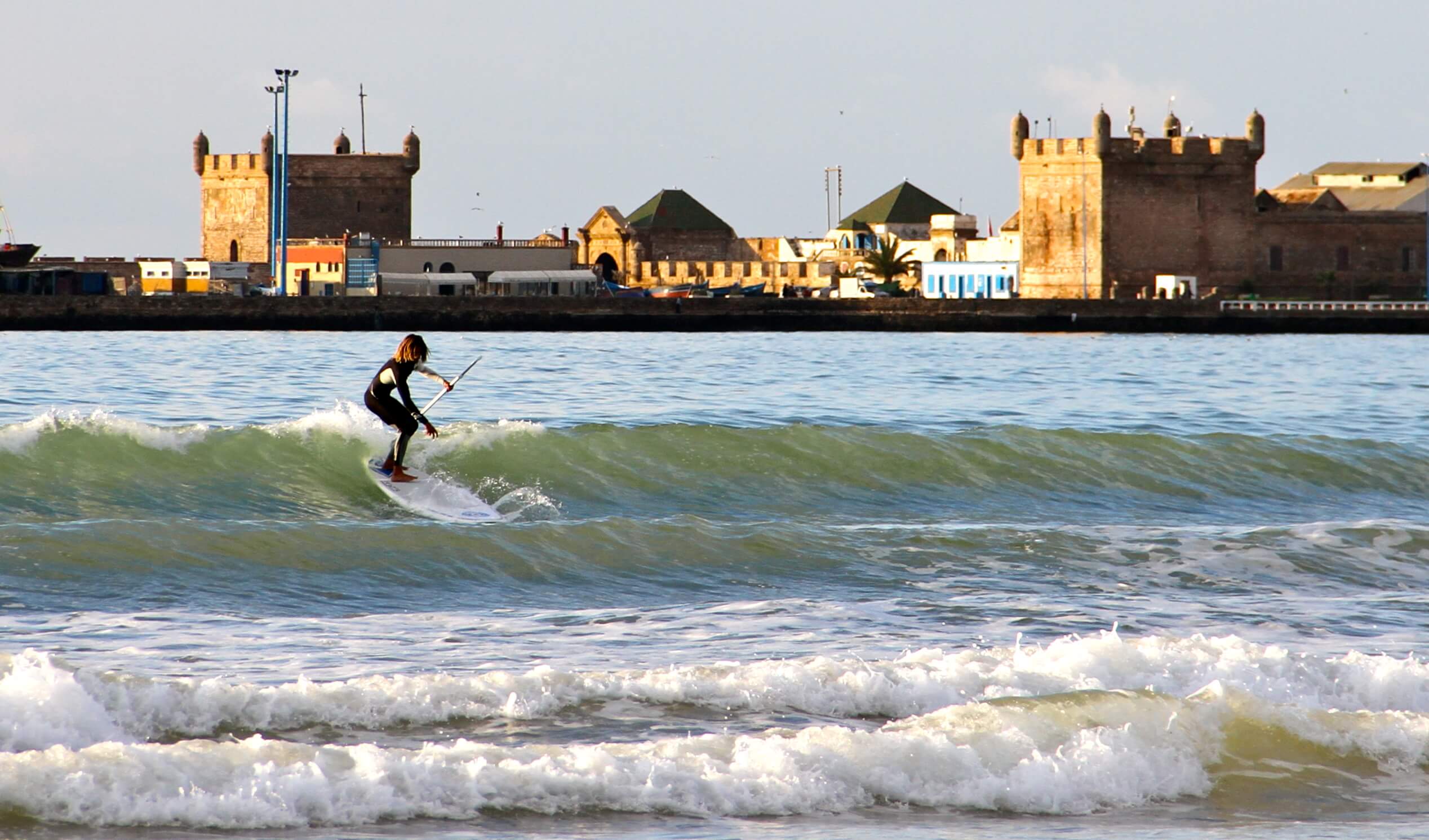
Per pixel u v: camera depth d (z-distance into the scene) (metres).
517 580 65.19
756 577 67.12
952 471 95.06
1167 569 70.69
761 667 48.75
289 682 48.19
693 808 39.75
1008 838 38.78
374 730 43.72
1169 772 42.91
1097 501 92.50
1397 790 43.00
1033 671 49.97
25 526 65.00
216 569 63.12
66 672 43.53
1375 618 62.22
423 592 62.66
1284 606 64.12
